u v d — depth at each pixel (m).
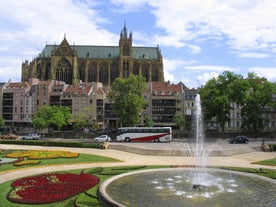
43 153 63.47
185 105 167.88
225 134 124.81
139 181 37.25
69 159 57.62
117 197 30.39
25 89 183.12
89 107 167.12
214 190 33.62
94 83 183.25
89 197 30.67
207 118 126.69
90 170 44.94
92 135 126.88
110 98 140.12
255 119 125.00
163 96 168.00
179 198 30.45
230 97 125.94
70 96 173.50
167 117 167.62
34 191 32.88
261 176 39.59
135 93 138.62
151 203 28.66
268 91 124.56
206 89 127.00
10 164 52.09
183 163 55.47
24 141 90.31
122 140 109.25
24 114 181.75
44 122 140.62
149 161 57.78
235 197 31.02
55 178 39.12
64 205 27.91
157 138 107.94
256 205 28.41
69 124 170.88
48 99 176.75
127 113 133.38
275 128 156.00
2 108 184.75
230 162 57.22
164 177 39.69
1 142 92.94
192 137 125.81
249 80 131.50
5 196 31.59
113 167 49.38
